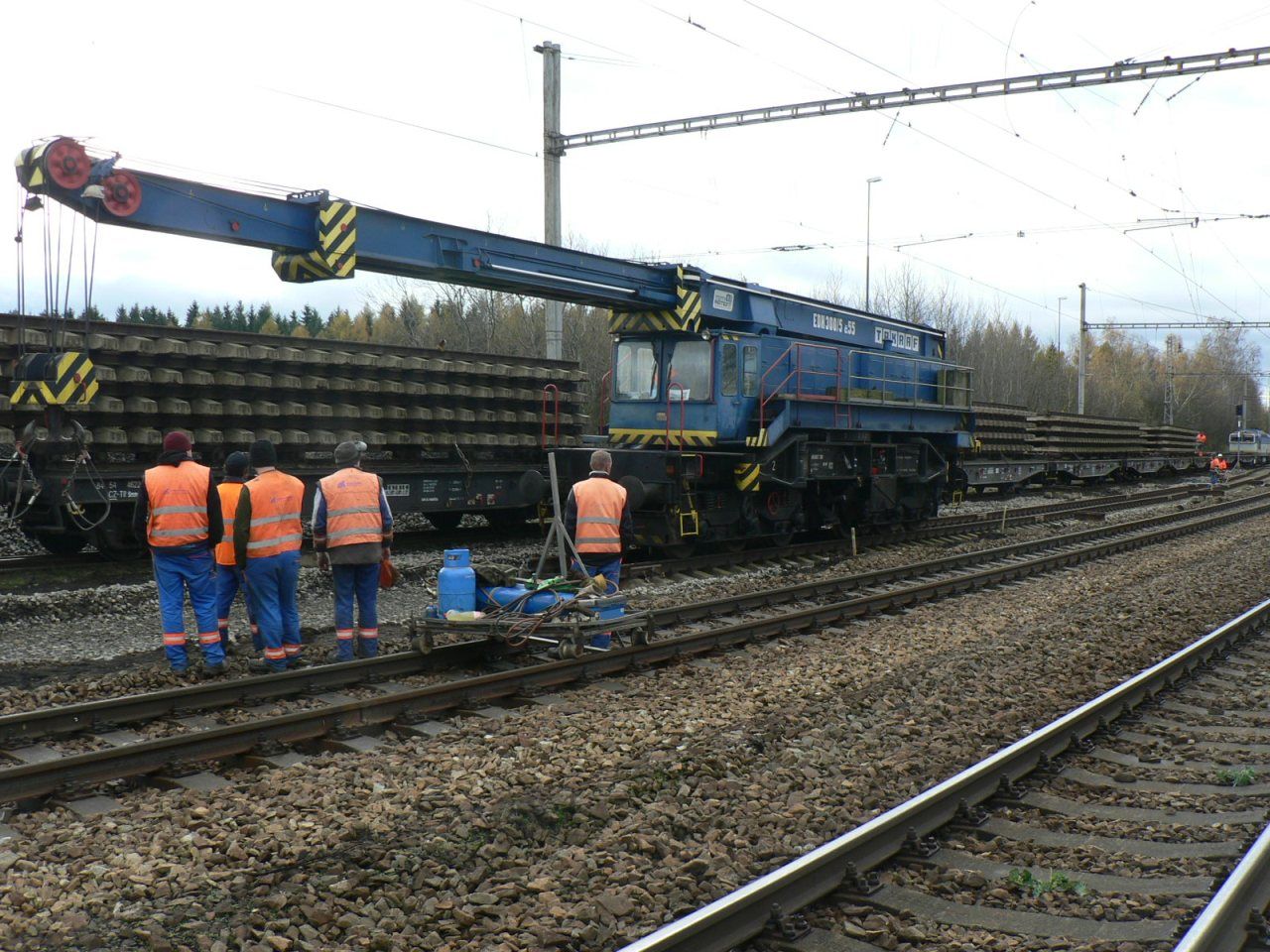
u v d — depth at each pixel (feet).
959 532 69.62
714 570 48.08
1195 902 13.97
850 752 21.65
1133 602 41.09
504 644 29.73
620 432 53.06
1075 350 342.64
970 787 18.24
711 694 25.82
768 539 58.95
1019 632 35.24
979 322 226.99
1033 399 236.22
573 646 27.12
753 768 20.51
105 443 39.19
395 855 15.52
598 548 30.12
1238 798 18.66
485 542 53.11
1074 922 13.87
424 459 51.60
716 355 49.80
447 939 13.42
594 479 30.53
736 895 13.38
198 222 29.58
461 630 27.96
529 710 24.04
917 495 67.21
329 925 13.64
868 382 61.21
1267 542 65.67
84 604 34.45
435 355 53.06
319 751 21.39
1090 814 18.11
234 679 25.05
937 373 69.31
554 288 41.88
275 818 16.99
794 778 19.79
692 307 48.52
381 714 22.97
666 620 33.83
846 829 17.29
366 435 48.47
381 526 29.30
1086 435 135.54
